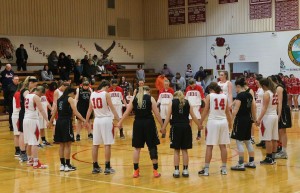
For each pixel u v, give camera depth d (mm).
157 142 9773
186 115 9633
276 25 26719
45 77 25141
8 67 21781
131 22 31875
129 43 31812
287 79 25578
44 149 13867
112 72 28438
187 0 30266
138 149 9789
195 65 30234
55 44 27875
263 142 13328
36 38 26969
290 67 26391
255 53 27594
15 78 15008
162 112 15758
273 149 11117
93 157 10273
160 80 23609
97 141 10203
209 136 9711
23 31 26391
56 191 8797
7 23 25703
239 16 28094
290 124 11586
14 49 26047
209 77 29438
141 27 32375
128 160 11883
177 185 9023
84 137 16391
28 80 11297
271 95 10570
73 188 8992
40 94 10758
